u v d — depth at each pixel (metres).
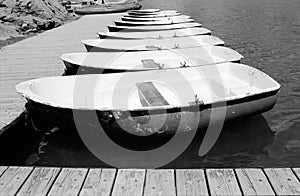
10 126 4.66
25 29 12.83
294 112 6.06
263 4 22.72
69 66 6.83
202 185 2.98
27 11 13.88
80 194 2.92
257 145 5.04
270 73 8.38
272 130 5.44
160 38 9.00
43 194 2.94
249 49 10.91
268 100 5.04
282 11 18.80
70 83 5.42
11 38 11.84
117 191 2.95
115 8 20.67
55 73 6.87
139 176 3.15
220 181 3.03
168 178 3.10
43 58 8.18
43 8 14.84
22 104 5.30
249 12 19.36
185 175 3.14
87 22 15.16
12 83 6.33
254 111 5.02
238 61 6.91
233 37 12.88
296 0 23.75
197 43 8.80
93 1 29.06
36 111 4.77
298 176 3.06
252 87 5.73
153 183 3.04
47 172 3.26
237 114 4.91
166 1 30.27
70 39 10.65
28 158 4.89
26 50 9.15
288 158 4.73
